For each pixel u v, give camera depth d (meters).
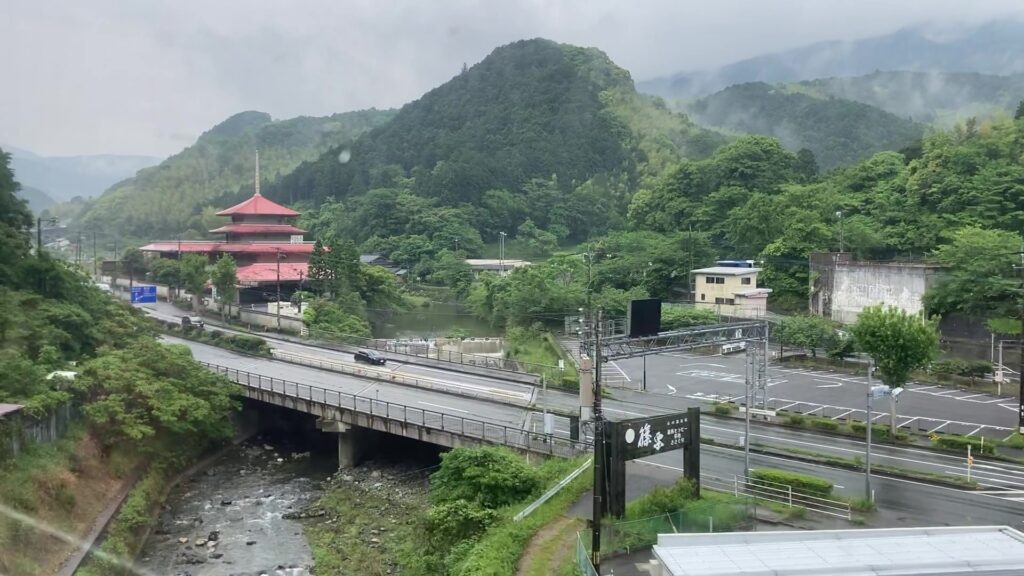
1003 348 62.72
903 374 43.72
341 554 36.78
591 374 39.69
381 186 189.62
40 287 57.56
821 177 121.06
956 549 20.05
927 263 73.25
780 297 89.81
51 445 39.09
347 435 50.09
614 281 100.88
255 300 102.00
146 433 44.66
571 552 28.69
